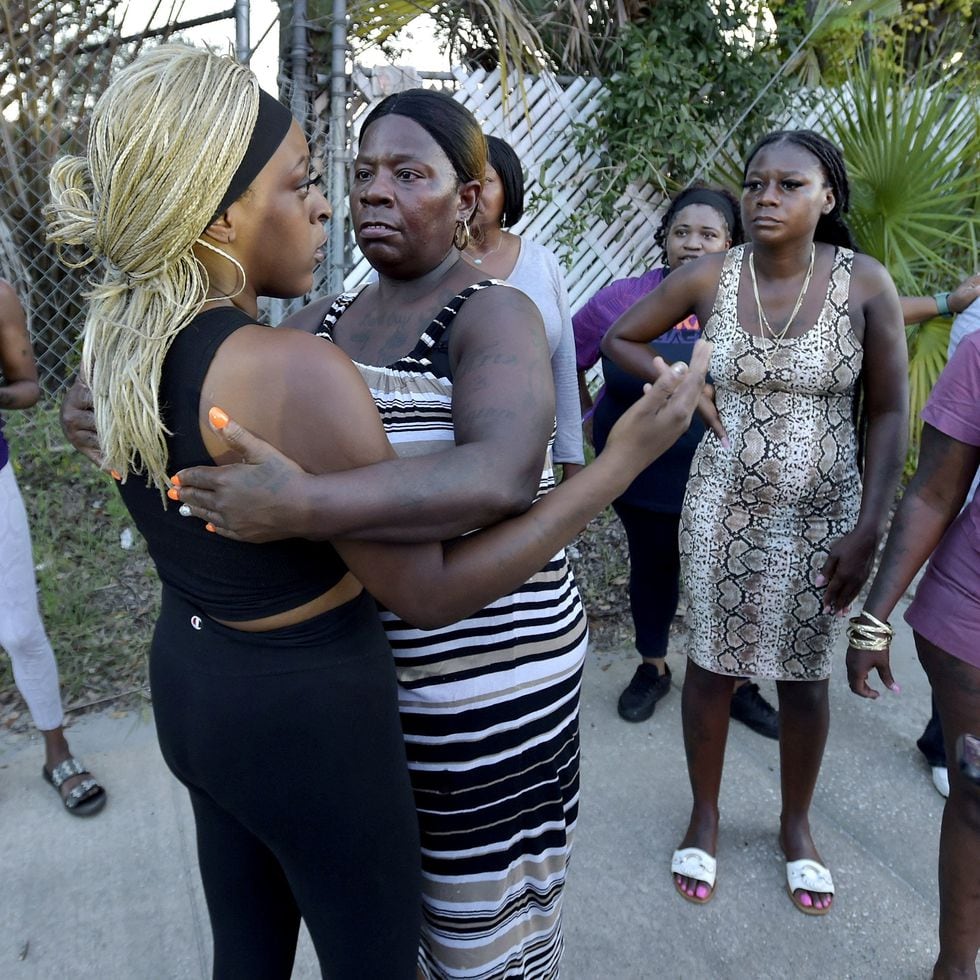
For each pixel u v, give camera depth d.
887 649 1.80
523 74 4.59
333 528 0.94
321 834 1.12
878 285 1.95
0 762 2.71
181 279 0.97
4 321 2.25
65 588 3.45
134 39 4.15
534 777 1.41
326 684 1.08
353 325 1.41
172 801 2.57
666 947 2.13
